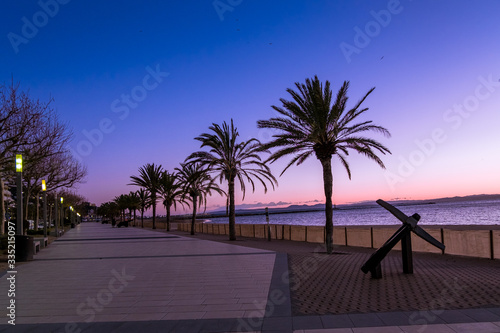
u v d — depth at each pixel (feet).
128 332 20.06
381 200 35.81
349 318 20.94
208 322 21.35
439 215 298.15
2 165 77.51
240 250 62.90
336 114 61.77
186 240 93.86
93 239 106.93
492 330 18.17
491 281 30.35
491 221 188.75
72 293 30.58
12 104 65.67
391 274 35.27
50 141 76.43
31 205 264.31
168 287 31.86
